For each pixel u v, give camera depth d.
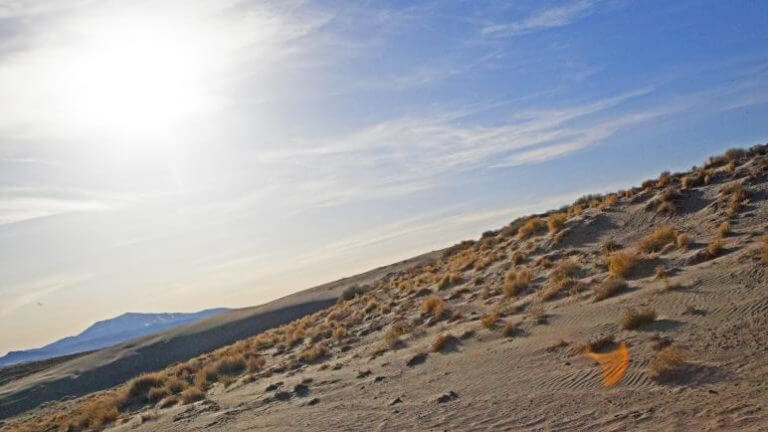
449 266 41.47
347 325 36.09
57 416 37.75
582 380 14.00
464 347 21.00
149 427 23.48
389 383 19.52
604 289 20.78
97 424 28.36
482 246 42.22
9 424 47.47
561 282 24.20
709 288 17.28
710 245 21.31
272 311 75.81
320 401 19.70
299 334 38.25
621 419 11.11
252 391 25.34
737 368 11.81
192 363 41.44
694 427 9.85
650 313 16.14
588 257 27.41
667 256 22.69
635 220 29.77
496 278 31.30
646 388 12.36
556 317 20.44
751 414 9.68
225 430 19.08
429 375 18.91
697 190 29.75
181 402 27.48
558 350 16.81
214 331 75.56
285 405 20.62
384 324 31.94
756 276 16.86
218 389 29.08
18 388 71.25
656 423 10.47
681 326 15.03
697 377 11.98
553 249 31.36
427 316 29.08
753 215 23.92
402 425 14.53
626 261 22.75
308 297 78.12
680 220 27.31
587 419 11.64
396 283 46.12
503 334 20.61
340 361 26.36
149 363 69.81
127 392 34.09
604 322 17.69
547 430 11.66
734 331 13.66
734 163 31.62
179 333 83.81
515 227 42.38
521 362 16.94
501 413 13.47
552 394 13.77
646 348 14.44
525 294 25.95
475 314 25.89
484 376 16.84
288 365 29.36
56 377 72.38
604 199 37.19
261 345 41.62
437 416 14.52
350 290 58.91
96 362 77.00
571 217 35.38
